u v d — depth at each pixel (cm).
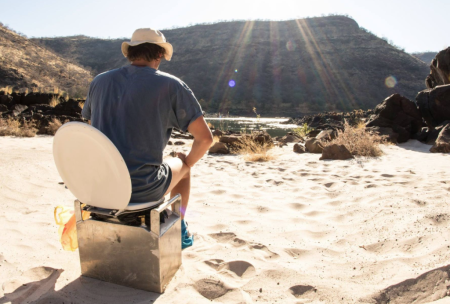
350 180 428
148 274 177
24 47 5956
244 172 512
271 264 208
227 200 355
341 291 176
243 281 192
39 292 178
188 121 191
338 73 8006
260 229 270
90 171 167
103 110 180
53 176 427
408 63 8656
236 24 10900
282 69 8425
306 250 230
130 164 175
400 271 189
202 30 10906
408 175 437
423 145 798
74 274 196
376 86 7719
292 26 10481
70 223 210
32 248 229
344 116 2259
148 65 191
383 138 817
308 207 326
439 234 225
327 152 628
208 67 8806
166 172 194
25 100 1447
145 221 186
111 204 172
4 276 192
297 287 184
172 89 181
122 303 168
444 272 175
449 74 978
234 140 794
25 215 297
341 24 10325
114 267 185
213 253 225
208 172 514
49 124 1105
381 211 290
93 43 11731
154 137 179
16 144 745
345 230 261
